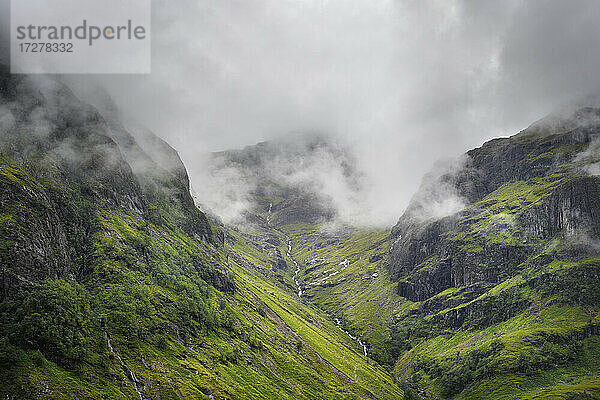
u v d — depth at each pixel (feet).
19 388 472.44
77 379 533.96
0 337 518.37
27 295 586.86
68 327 587.27
